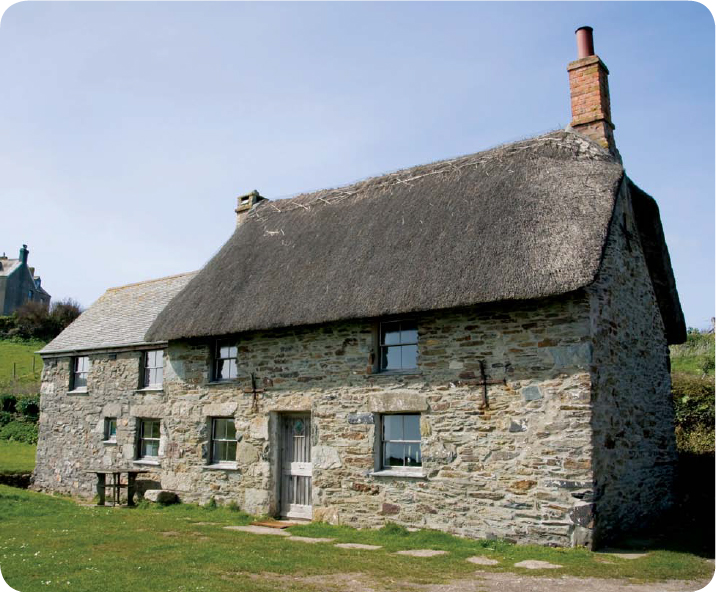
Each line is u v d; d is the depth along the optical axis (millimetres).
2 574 7051
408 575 7500
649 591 6867
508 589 6852
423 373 10797
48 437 18250
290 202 16078
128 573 7250
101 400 16922
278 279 13047
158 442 15461
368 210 13484
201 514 12500
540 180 11367
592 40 12875
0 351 40469
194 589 6559
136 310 18438
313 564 7980
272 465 12477
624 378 10797
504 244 10367
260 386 12828
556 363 9656
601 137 12141
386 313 10609
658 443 11992
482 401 10156
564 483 9305
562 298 9781
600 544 9188
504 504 9727
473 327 10445
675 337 14266
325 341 12023
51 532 9852
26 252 60281
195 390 14031
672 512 12109
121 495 15500
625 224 11930
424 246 11375
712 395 15914
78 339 18578
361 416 11336
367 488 11086
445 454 10359
